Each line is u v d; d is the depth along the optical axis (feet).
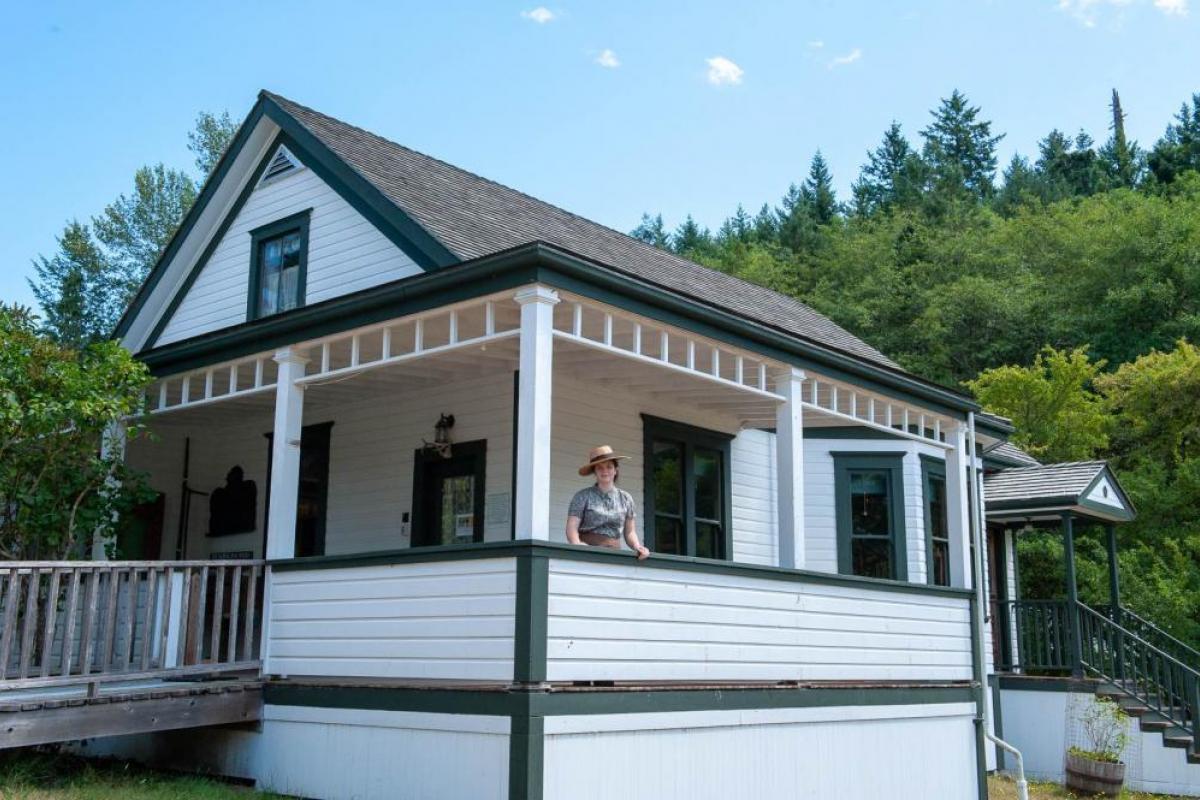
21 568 24.09
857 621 31.58
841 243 153.17
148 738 30.55
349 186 35.45
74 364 29.81
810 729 29.07
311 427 39.86
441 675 23.43
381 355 31.60
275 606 27.91
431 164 42.06
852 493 46.19
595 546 24.07
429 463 35.91
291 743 26.48
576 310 25.00
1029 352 116.47
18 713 23.50
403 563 24.90
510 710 21.80
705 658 25.93
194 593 27.86
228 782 27.78
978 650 36.94
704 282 47.37
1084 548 76.89
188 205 124.06
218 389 35.53
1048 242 141.18
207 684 26.53
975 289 118.93
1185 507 79.51
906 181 200.13
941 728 34.47
